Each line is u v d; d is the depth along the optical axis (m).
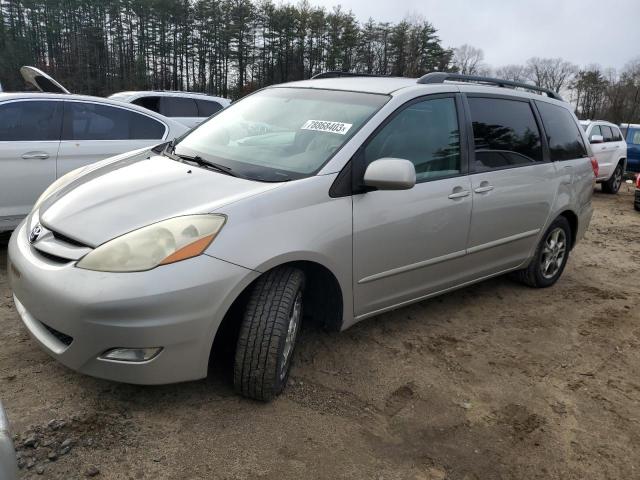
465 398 3.08
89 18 58.00
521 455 2.64
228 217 2.53
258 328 2.62
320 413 2.79
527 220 4.34
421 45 65.44
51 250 2.54
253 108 3.80
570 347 3.85
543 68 78.06
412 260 3.40
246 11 62.78
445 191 3.52
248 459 2.40
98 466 2.28
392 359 3.43
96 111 5.45
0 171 4.68
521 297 4.73
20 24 55.19
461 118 3.75
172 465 2.32
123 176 3.07
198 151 3.40
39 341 2.56
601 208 10.97
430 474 2.45
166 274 2.34
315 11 64.44
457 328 3.98
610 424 2.95
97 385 2.83
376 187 2.91
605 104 71.62
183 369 2.46
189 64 63.03
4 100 4.85
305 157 3.05
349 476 2.37
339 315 3.12
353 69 65.69
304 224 2.74
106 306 2.29
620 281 5.57
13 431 2.42
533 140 4.41
